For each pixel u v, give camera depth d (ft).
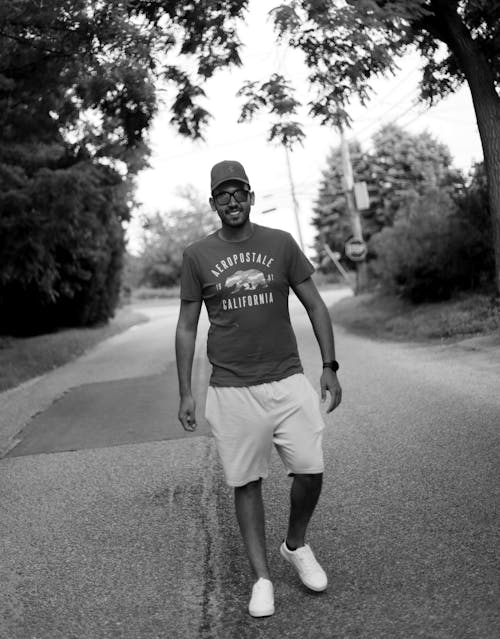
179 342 12.19
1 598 13.16
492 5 37.37
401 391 29.78
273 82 33.14
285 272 11.94
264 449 11.98
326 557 13.73
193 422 12.27
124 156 54.75
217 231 12.21
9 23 33.12
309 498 12.09
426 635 10.48
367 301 80.28
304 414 11.85
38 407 35.14
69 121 41.81
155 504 18.08
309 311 12.35
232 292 11.73
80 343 71.41
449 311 52.70
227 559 14.10
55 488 20.38
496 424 22.44
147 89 36.63
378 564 13.16
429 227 59.77
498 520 14.62
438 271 58.80
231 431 11.89
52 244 61.67
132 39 32.86
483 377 30.66
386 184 165.99
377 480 18.11
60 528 16.83
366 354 43.93
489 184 39.70
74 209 55.77
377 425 24.14
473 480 17.31
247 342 11.78
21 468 23.09
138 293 231.30
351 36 28.91
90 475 21.47
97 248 86.53
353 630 10.87
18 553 15.39
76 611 12.42
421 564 12.94
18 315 90.84
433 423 23.52
